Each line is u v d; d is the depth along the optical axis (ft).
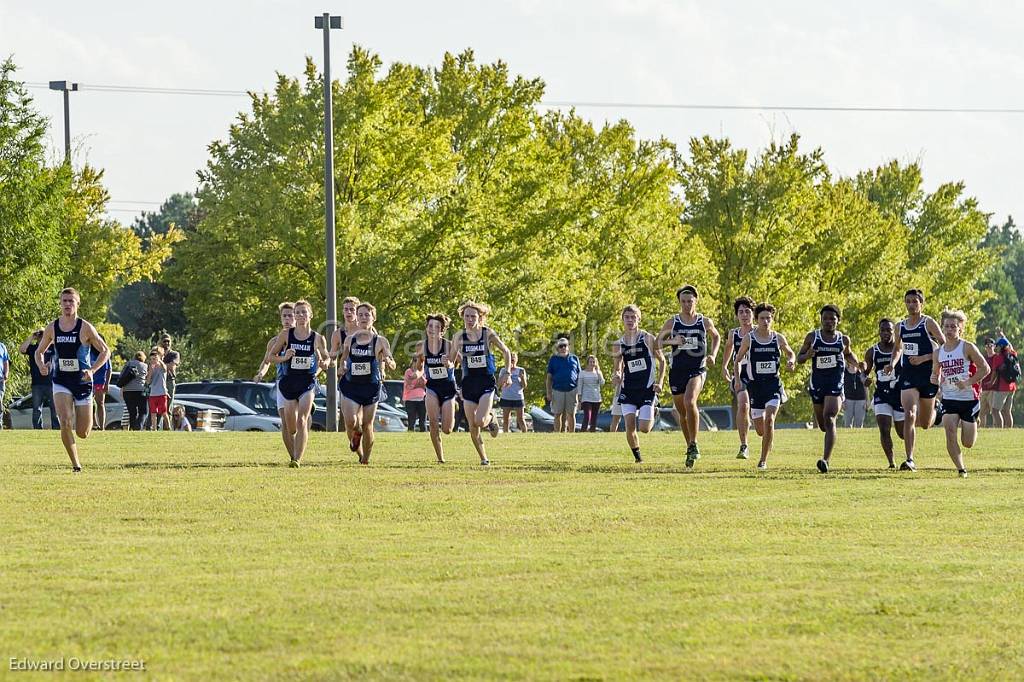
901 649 49.44
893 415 130.11
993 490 102.94
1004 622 53.72
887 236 456.86
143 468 118.73
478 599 57.26
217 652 47.96
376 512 86.84
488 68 367.25
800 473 119.24
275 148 318.45
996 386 235.20
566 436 184.65
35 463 124.77
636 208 388.37
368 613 54.34
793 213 410.31
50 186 353.72
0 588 58.95
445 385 130.72
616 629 51.88
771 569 64.95
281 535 76.33
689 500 95.14
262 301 314.76
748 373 127.44
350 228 305.12
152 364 221.87
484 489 101.45
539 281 331.77
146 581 60.90
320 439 172.35
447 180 324.60
